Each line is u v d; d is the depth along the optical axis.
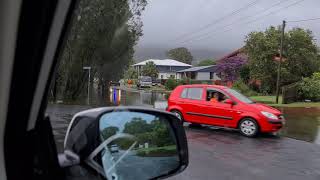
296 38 39.09
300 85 29.34
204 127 13.78
